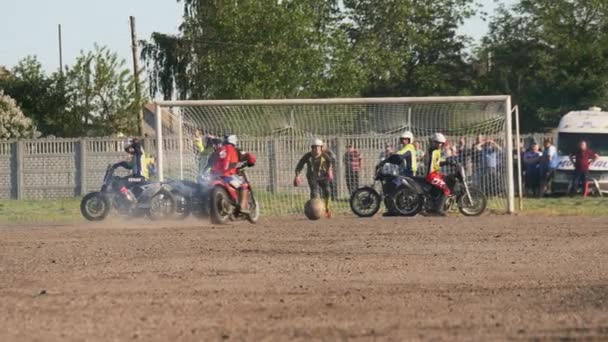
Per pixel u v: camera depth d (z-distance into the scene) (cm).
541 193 14538
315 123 12506
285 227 8931
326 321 4166
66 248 7069
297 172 10712
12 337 3906
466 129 12175
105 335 3931
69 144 16838
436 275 5547
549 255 6488
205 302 4650
